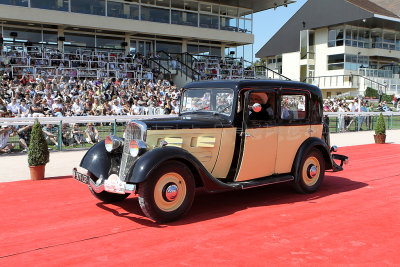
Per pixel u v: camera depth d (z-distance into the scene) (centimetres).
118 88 1834
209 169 528
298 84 602
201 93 579
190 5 2620
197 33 2634
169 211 463
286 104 584
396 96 3544
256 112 547
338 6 3812
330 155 641
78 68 1948
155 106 1662
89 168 526
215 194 620
